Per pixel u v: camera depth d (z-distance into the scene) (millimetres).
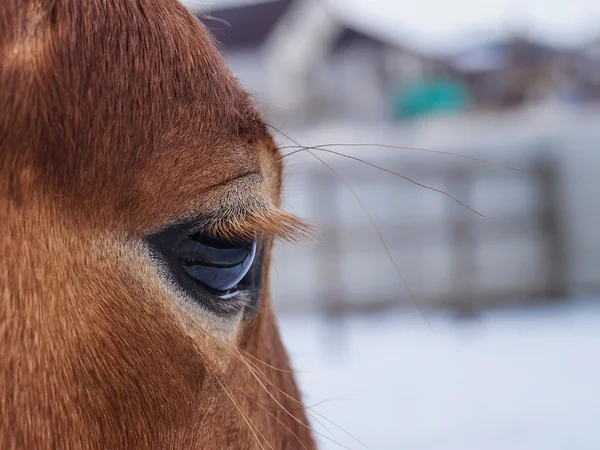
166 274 1473
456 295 11469
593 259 12242
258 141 1631
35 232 1342
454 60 29172
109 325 1392
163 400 1468
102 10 1444
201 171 1484
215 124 1528
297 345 10078
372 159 12055
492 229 12250
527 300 12328
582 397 7406
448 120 16953
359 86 27234
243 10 25531
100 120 1389
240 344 1762
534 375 8289
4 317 1305
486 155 12188
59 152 1350
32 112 1334
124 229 1420
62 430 1325
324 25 25391
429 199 12102
